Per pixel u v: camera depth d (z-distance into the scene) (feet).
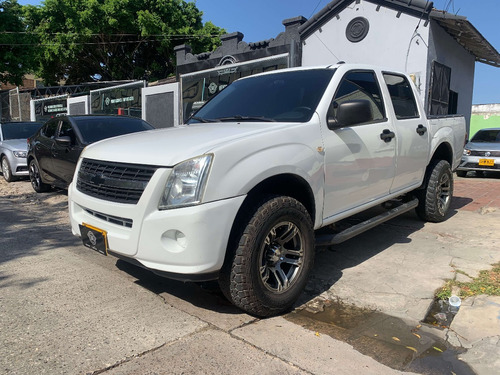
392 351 8.79
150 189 9.29
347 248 15.64
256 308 9.78
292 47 37.32
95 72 86.02
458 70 40.81
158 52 81.46
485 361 8.34
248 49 42.63
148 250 9.33
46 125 26.89
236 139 9.70
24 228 19.25
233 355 8.59
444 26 34.17
